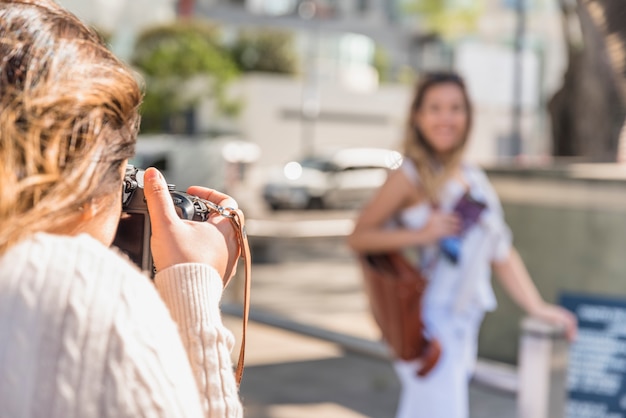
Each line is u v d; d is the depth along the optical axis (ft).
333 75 146.30
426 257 9.91
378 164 84.58
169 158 59.47
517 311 18.72
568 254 18.16
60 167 2.71
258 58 137.90
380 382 19.47
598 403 12.66
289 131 134.82
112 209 3.05
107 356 2.46
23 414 2.39
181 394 2.58
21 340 2.44
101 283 2.58
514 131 69.51
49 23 2.83
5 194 2.61
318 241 49.42
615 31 18.44
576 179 17.95
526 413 10.05
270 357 21.25
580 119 20.90
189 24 121.60
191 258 3.34
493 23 83.66
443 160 10.32
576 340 12.85
